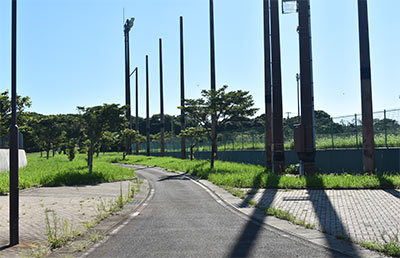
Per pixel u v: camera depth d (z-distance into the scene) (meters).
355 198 12.50
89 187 18.84
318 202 11.89
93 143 26.17
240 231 8.18
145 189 18.28
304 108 19.36
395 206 10.74
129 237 7.79
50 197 14.70
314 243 6.96
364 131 18.94
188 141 50.34
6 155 27.31
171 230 8.43
